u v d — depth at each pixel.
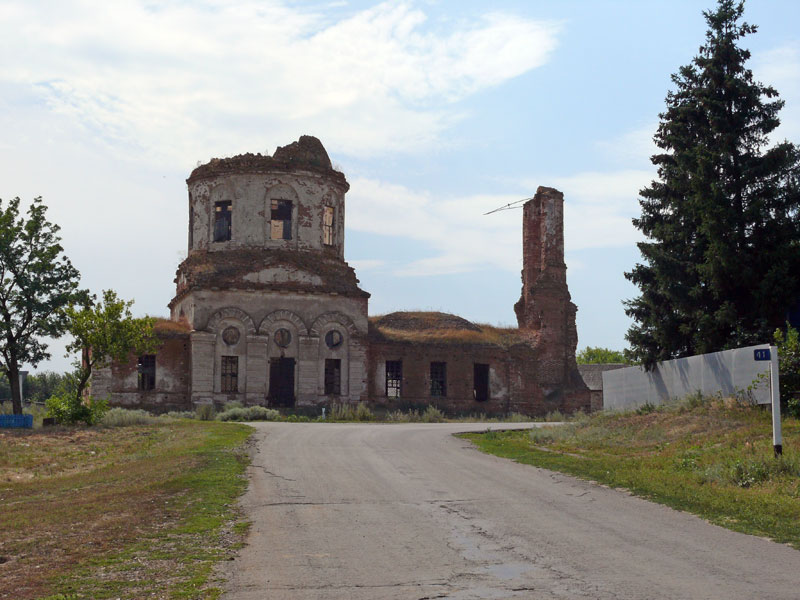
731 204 31.81
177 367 50.59
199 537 13.12
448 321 59.47
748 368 28.80
